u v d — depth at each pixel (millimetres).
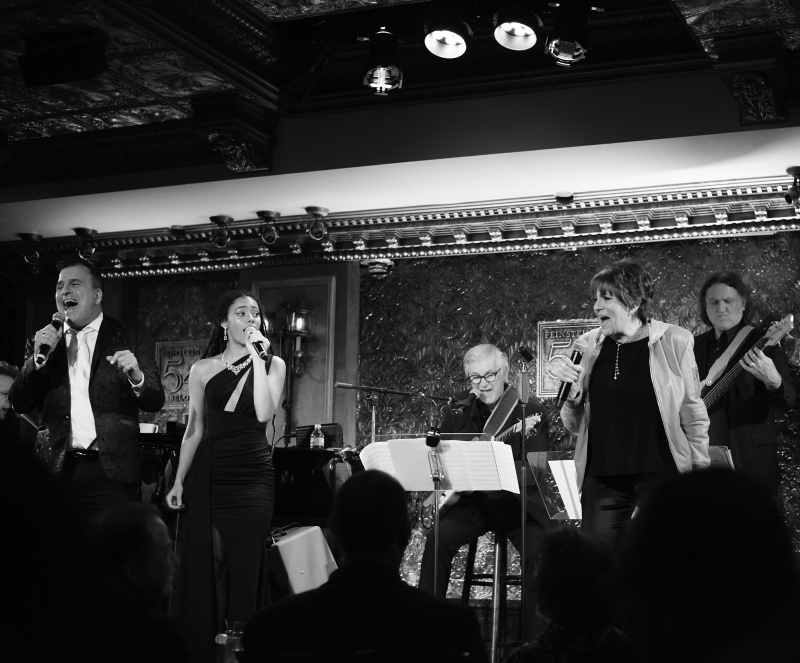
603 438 4277
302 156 6531
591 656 2455
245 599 4598
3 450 585
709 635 713
